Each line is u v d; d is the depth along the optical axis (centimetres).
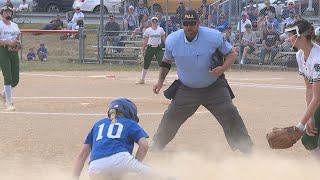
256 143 3250
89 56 10462
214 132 3559
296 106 4791
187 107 2894
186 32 2762
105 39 9912
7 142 3234
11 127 3703
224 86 2878
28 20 12506
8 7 4375
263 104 4919
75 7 11662
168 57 2909
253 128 3725
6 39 4322
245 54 8844
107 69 8781
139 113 4328
